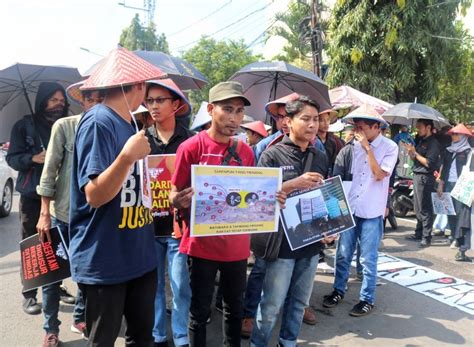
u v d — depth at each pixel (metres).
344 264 4.23
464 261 5.86
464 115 14.67
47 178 3.06
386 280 5.06
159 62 5.42
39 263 2.88
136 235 2.10
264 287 2.91
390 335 3.68
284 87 5.30
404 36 9.81
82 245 2.04
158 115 3.07
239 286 2.81
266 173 2.64
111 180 1.82
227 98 2.59
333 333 3.70
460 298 4.53
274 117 4.10
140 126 3.46
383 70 10.41
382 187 3.96
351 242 4.16
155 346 3.17
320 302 4.36
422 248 6.56
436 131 7.57
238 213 2.60
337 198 2.95
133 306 2.21
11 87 3.87
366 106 3.99
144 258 2.15
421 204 6.72
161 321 3.17
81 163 1.93
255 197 2.64
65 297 4.23
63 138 3.14
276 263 2.84
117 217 2.03
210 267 2.72
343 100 7.30
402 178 8.78
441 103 14.49
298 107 2.81
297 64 16.61
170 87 3.04
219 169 2.53
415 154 6.78
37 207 3.64
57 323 3.31
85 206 2.03
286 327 3.08
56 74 4.04
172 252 3.03
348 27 10.23
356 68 10.43
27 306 3.92
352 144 4.11
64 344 3.37
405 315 4.08
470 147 7.06
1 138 3.95
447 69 11.37
